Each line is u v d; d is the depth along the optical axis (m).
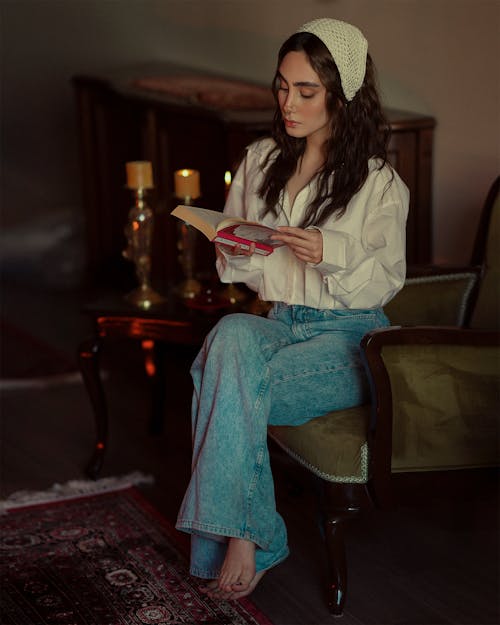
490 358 1.89
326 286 1.98
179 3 4.54
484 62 3.01
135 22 4.82
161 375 2.94
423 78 3.25
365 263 1.92
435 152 3.26
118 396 3.39
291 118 1.97
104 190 4.52
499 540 2.27
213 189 3.58
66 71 5.14
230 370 1.86
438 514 2.42
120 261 4.62
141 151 4.04
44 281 5.18
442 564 2.15
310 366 1.94
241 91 3.83
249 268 2.05
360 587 2.06
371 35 3.43
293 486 2.51
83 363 2.60
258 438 1.86
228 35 4.24
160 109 3.78
